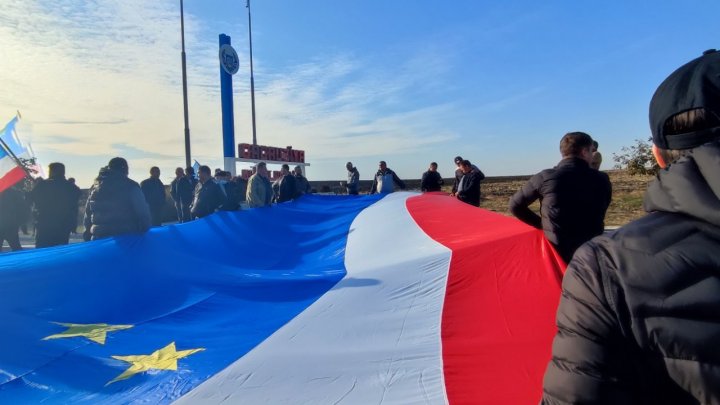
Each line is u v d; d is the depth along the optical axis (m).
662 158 1.14
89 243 4.46
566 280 1.10
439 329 2.96
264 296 4.02
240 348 2.96
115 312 3.69
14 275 3.66
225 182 9.57
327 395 2.38
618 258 1.00
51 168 7.54
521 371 2.46
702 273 0.89
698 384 0.85
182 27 18.70
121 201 5.49
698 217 0.92
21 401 2.48
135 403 2.42
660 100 1.08
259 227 6.98
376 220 7.00
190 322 3.52
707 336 0.85
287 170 11.81
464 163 9.99
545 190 3.64
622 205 16.61
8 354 2.88
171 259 4.83
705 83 0.98
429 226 5.90
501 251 3.87
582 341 1.01
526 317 2.99
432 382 2.42
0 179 7.34
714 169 0.90
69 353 2.95
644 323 0.92
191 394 2.47
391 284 3.72
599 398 0.97
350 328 3.11
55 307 3.52
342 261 5.15
